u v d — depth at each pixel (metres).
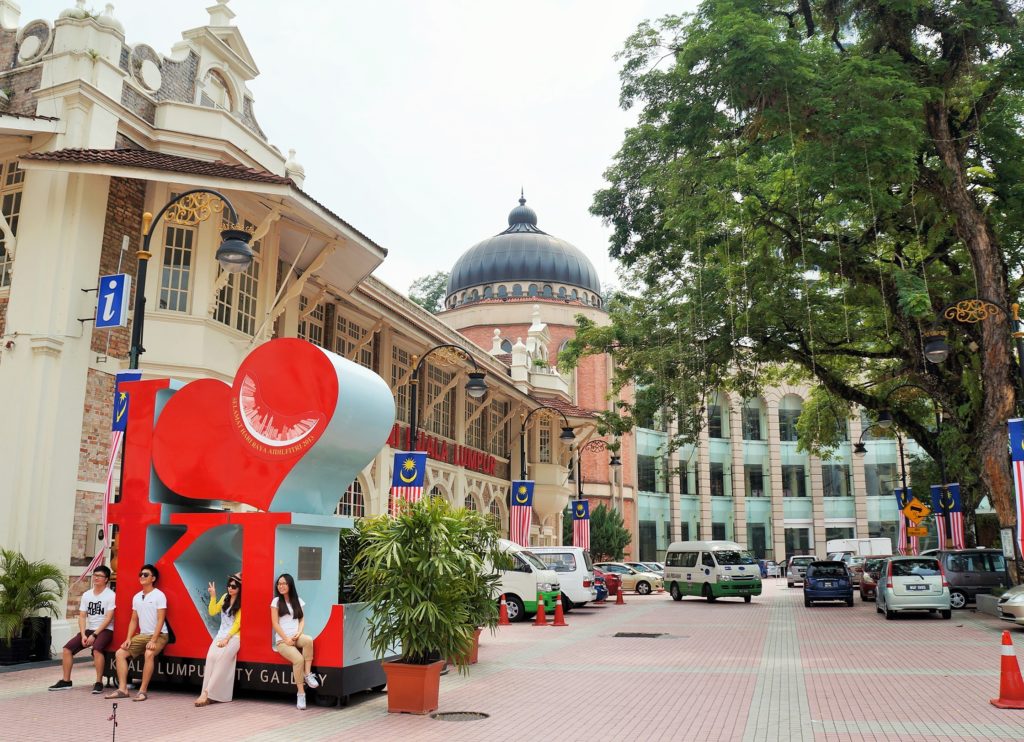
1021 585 18.58
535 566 21.75
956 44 20.22
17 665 12.34
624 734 8.15
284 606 9.53
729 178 20.95
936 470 37.53
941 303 23.81
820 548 67.81
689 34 20.33
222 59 19.38
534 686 11.11
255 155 18.88
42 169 14.13
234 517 10.05
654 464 63.75
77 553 14.44
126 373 11.83
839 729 8.34
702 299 24.45
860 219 23.91
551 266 53.94
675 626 20.36
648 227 24.73
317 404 10.03
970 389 23.00
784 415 70.25
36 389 14.23
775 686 11.06
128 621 10.31
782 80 18.25
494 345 40.88
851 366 31.03
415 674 9.15
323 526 10.38
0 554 13.02
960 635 17.52
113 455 11.89
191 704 9.44
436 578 9.31
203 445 10.50
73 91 15.39
